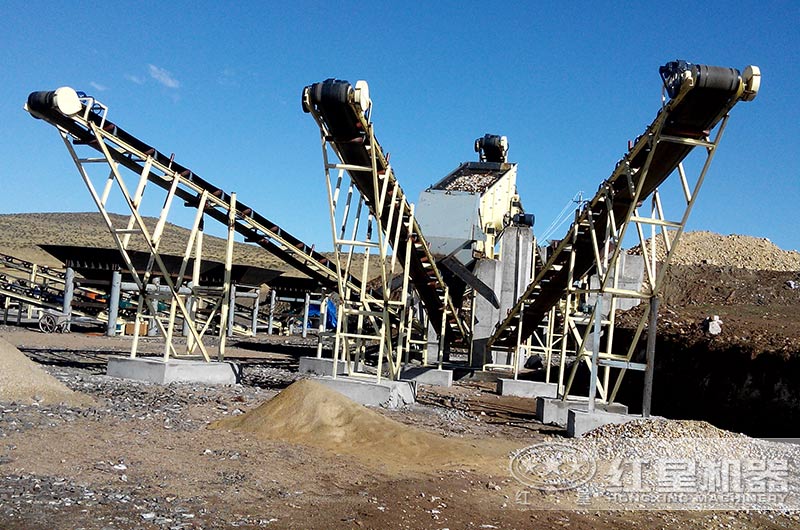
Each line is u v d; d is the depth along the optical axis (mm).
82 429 13445
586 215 22641
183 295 24641
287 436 14695
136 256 44188
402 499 10914
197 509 9336
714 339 30375
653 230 20797
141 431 13867
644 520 11531
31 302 46625
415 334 45344
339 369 31891
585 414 19938
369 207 24828
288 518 9328
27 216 149500
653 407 30453
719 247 69812
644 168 18125
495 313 41344
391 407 22531
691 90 16484
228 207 26453
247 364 34344
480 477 13211
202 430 14672
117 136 22094
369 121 20641
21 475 9977
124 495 9570
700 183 18344
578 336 25234
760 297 45938
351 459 13461
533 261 43500
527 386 32094
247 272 54750
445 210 41969
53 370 23062
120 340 40719
